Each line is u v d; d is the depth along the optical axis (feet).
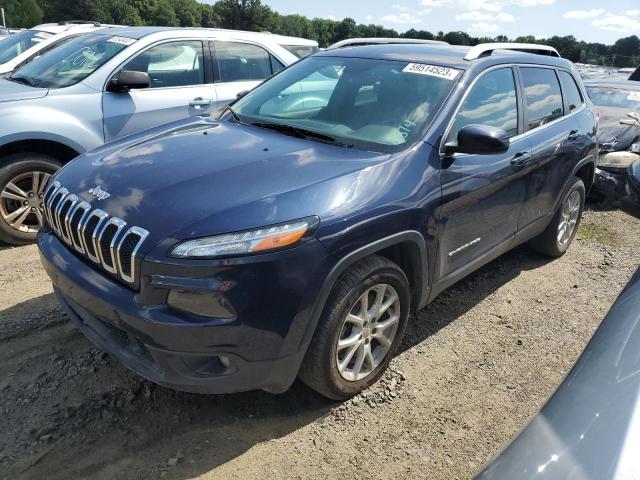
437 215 9.63
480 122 11.13
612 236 18.81
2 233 14.57
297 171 8.54
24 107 14.38
